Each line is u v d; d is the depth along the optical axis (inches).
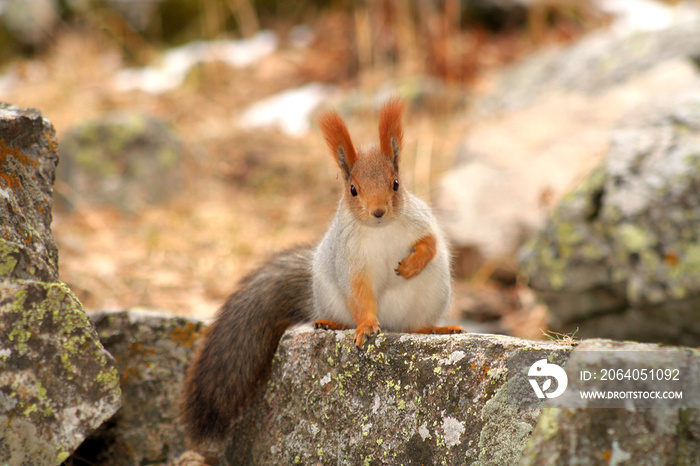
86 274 487.5
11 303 219.0
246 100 869.2
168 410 303.0
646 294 376.5
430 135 746.2
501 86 776.3
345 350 246.8
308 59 938.7
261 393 279.6
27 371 217.5
